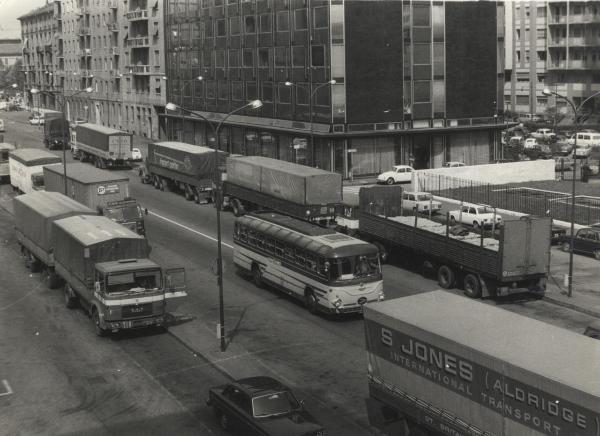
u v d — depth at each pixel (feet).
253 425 59.31
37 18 455.22
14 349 85.10
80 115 398.21
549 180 203.62
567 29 320.09
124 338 88.79
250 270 111.65
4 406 69.77
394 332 59.77
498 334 54.70
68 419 66.74
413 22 207.82
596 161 233.35
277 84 222.69
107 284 85.46
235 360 80.64
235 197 163.22
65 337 89.15
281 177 144.36
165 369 78.74
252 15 230.68
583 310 95.81
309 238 97.35
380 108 206.90
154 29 306.96
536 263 96.99
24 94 501.15
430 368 56.49
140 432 63.87
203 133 271.49
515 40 345.31
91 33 370.73
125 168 241.14
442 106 216.13
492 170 197.06
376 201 123.44
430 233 107.55
